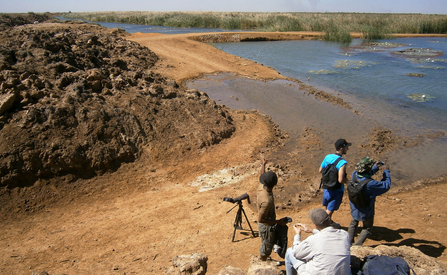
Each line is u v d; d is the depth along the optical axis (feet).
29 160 24.04
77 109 28.35
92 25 97.55
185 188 25.79
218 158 30.32
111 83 34.91
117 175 26.73
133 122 30.60
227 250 17.88
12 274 16.81
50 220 21.79
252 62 72.74
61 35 45.06
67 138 26.25
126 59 60.95
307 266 10.35
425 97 48.55
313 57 84.99
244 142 33.58
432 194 24.17
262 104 45.47
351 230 16.37
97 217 22.04
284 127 37.78
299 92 51.49
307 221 20.68
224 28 160.66
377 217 21.07
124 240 19.43
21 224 21.27
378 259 10.41
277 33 125.49
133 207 23.24
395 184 25.82
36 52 34.12
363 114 41.73
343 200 23.77
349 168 28.22
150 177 27.04
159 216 21.91
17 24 127.65
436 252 16.37
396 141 33.58
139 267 16.88
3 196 22.56
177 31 143.74
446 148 31.91
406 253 12.69
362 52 93.50
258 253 17.34
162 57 72.02
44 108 26.84
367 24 146.20
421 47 104.42
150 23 193.16
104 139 27.99
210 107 38.04
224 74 62.28
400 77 61.46
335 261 9.80
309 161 29.71
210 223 20.89
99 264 17.33
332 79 60.49
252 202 23.29
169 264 16.89
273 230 13.96
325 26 140.67
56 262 17.67
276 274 12.27
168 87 39.96
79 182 25.25
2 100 25.90
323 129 37.09
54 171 24.73
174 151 30.27
